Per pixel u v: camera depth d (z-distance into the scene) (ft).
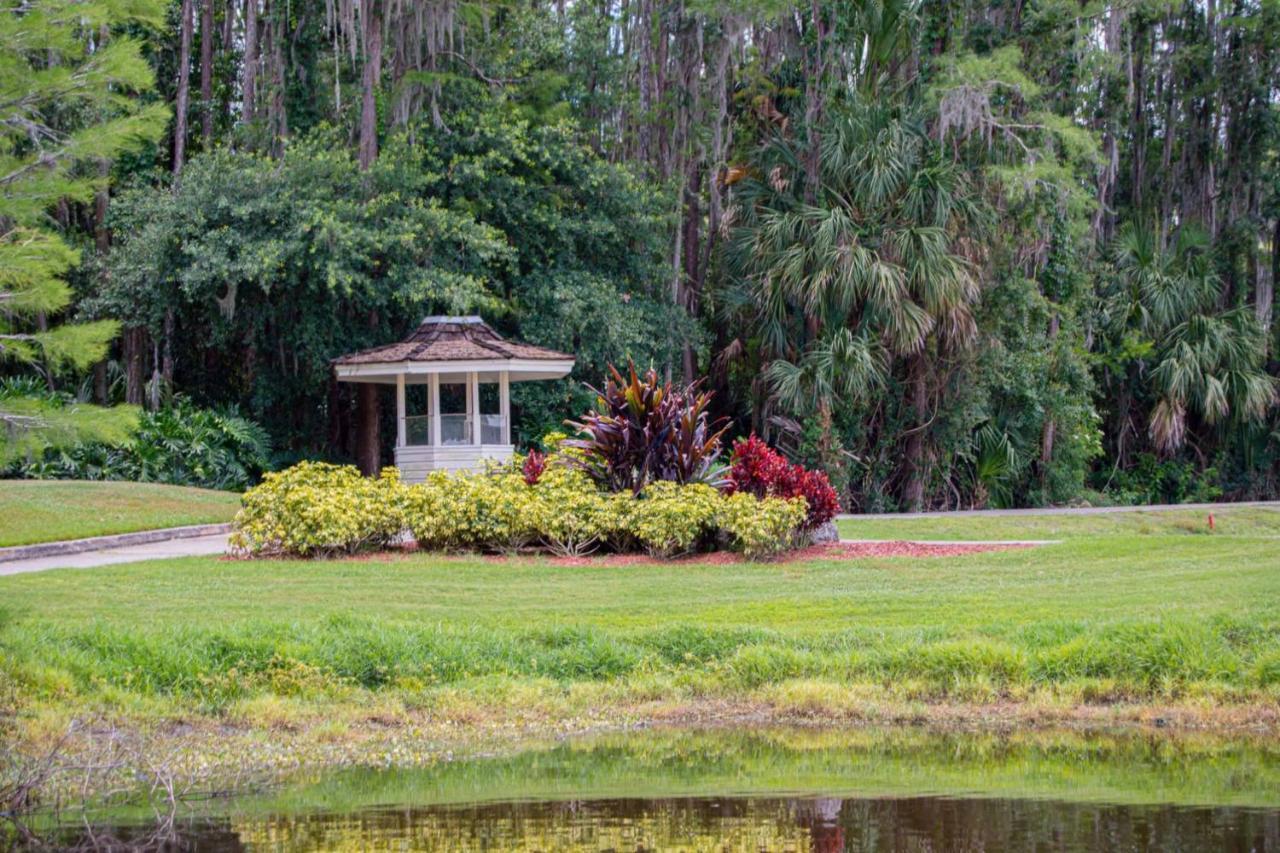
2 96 31.89
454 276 94.38
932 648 38.01
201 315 98.68
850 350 96.22
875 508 103.65
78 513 68.18
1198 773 28.73
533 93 111.55
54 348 30.42
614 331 101.14
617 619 42.78
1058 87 112.68
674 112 112.37
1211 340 120.26
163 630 37.68
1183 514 87.92
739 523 54.24
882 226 100.32
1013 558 54.60
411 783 28.02
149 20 33.63
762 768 29.30
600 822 24.21
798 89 108.88
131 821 24.79
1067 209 106.93
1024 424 110.63
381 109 101.60
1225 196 135.64
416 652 38.06
